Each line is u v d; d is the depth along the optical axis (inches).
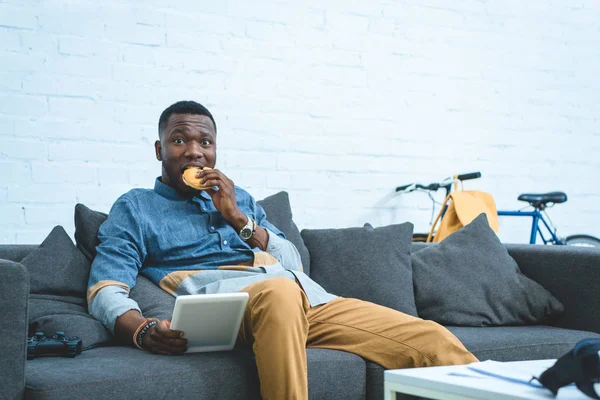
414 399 76.0
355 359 75.7
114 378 60.1
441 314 99.6
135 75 124.1
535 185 163.0
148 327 69.7
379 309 78.8
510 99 159.9
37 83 117.3
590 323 98.5
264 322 66.0
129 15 123.6
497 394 49.4
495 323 99.7
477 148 156.0
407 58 148.3
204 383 64.6
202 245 83.2
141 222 81.0
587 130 168.9
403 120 147.7
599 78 169.3
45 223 117.8
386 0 145.9
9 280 58.1
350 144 142.3
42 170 117.6
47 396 57.0
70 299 78.8
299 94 137.6
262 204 99.7
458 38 153.9
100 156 121.6
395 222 146.6
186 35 128.0
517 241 160.6
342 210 141.3
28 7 116.6
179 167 85.1
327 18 140.2
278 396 64.5
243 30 132.6
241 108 132.4
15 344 58.1
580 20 168.2
